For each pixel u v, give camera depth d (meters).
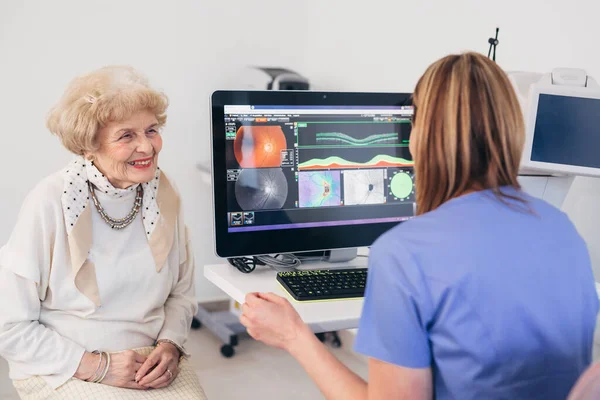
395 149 1.68
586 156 1.52
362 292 1.40
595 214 1.87
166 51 3.12
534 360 0.85
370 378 0.91
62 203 1.43
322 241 1.64
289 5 3.37
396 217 1.70
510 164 0.92
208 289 3.37
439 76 0.93
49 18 2.85
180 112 3.20
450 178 0.91
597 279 1.88
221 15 3.21
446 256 0.85
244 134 1.55
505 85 0.92
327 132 1.62
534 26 2.14
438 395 0.89
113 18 2.98
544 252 0.88
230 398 2.51
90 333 1.47
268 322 1.08
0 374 2.64
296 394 2.56
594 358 1.59
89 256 1.46
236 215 1.56
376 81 2.93
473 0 2.38
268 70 3.33
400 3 2.74
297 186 1.60
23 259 1.39
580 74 1.56
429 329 0.87
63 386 1.42
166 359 1.50
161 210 1.57
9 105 2.84
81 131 1.38
